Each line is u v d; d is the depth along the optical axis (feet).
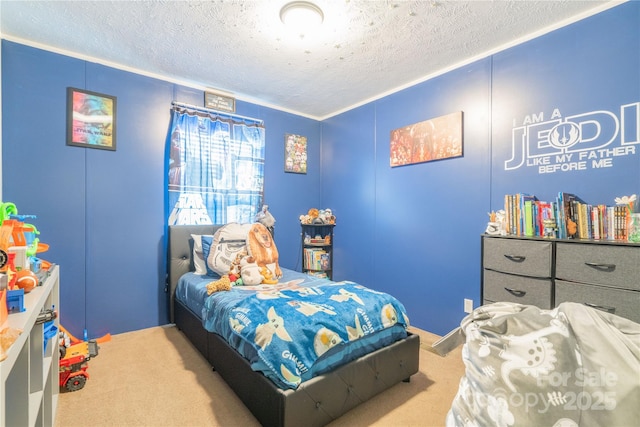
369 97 10.98
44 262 5.34
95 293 8.22
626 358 2.20
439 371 6.80
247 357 5.13
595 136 6.14
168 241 9.12
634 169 5.69
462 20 6.49
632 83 5.74
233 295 6.52
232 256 8.31
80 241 8.00
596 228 5.62
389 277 10.39
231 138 10.49
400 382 6.31
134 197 8.82
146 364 6.93
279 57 8.05
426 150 9.18
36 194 7.43
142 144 8.93
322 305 5.56
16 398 2.88
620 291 4.95
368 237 11.16
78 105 7.93
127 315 8.72
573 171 6.42
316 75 9.18
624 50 5.82
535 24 6.67
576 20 6.38
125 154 8.66
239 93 10.59
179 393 5.83
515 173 7.31
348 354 5.21
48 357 4.48
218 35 7.06
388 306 6.02
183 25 6.68
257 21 6.52
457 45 7.50
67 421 5.02
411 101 9.64
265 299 5.84
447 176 8.71
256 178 11.10
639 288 4.77
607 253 5.10
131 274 8.78
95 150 8.21
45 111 7.53
